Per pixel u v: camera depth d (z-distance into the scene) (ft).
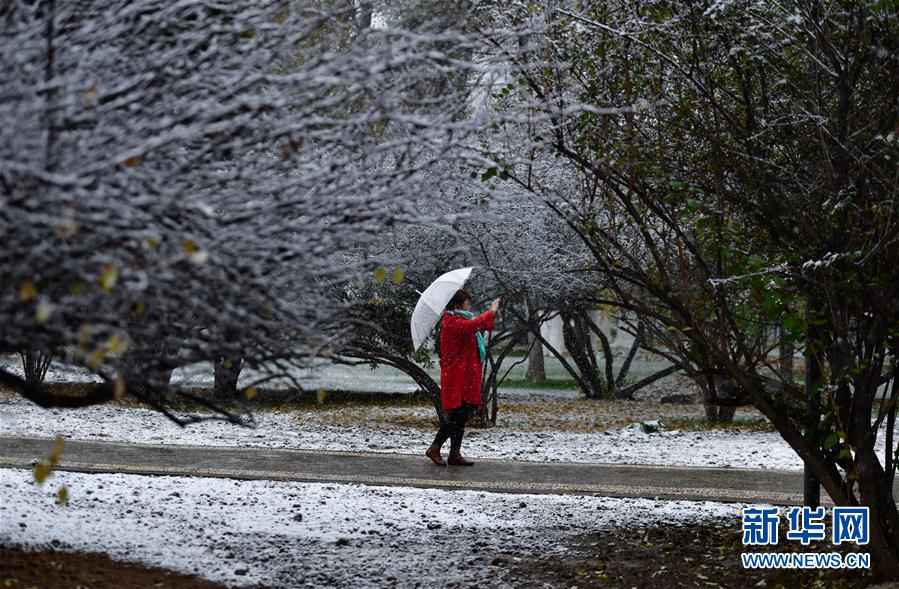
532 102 32.83
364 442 88.48
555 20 37.63
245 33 28.58
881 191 38.11
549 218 87.25
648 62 39.06
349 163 28.02
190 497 58.49
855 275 37.73
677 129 40.88
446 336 72.69
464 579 43.86
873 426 41.11
